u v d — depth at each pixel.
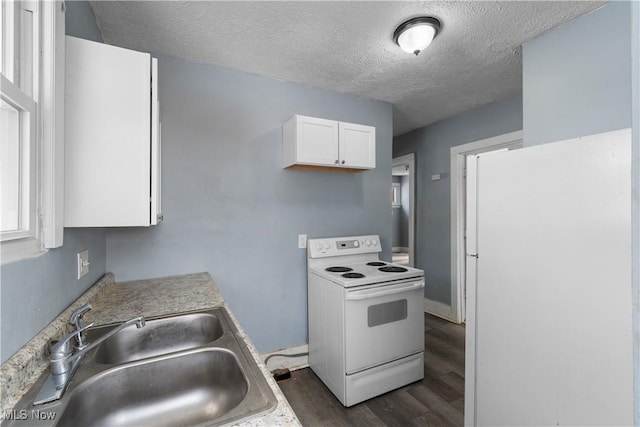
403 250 7.64
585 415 0.90
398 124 3.52
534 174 1.04
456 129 3.19
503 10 1.51
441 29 1.66
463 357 2.46
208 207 2.04
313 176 2.43
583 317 0.91
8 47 0.76
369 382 1.89
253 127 2.19
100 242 1.62
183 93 1.97
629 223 0.81
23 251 0.77
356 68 2.11
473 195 1.28
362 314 1.86
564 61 1.64
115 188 1.11
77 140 1.05
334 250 2.38
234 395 0.86
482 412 1.24
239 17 1.55
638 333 0.40
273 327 2.28
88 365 0.85
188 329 1.25
